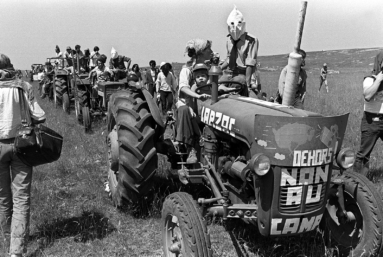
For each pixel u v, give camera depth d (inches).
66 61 544.7
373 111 195.6
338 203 133.8
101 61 423.2
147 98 173.5
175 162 189.2
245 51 201.2
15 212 140.9
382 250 132.0
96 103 418.9
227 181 143.6
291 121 109.1
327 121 111.3
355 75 1150.3
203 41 194.5
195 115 172.7
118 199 172.7
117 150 175.5
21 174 142.3
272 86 752.3
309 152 110.0
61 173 234.5
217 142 149.9
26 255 143.3
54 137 145.5
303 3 120.0
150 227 165.2
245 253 143.2
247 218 122.0
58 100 508.7
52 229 161.6
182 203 121.5
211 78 153.1
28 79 1115.9
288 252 142.6
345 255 135.8
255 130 114.3
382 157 247.6
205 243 112.2
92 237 156.4
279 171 110.6
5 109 139.6
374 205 124.3
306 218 114.8
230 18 195.5
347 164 121.3
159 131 175.8
